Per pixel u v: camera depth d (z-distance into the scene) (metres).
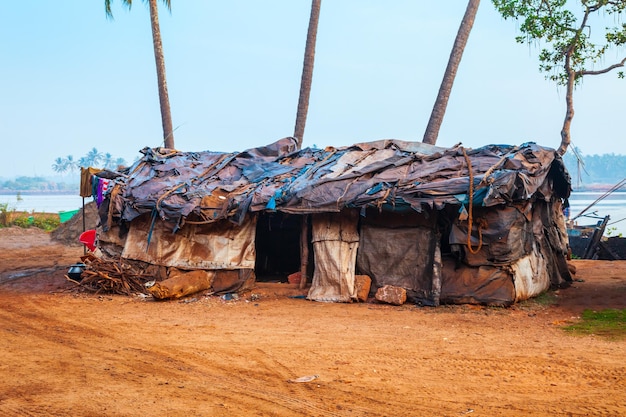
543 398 8.65
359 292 16.48
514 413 8.10
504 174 15.02
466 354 11.01
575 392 8.88
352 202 16.31
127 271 18.05
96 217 30.09
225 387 9.21
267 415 8.09
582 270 20.95
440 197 15.40
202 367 10.27
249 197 17.44
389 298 16.02
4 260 24.58
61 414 8.14
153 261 18.20
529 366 10.19
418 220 16.25
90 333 12.77
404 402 8.55
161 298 16.64
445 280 15.93
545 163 16.77
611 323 13.39
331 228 16.94
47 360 10.64
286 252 21.55
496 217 15.30
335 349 11.45
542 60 23.27
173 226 18.03
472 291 15.66
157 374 9.86
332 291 16.77
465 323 13.78
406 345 11.73
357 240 16.94
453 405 8.41
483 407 8.33
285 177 18.42
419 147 18.59
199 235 18.02
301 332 12.92
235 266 17.70
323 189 16.86
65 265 23.11
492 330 13.05
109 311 15.27
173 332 12.91
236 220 17.50
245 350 11.37
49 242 30.30
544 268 17.11
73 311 15.21
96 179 19.42
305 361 10.64
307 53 27.70
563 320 13.99
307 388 9.16
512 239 15.34
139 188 18.81
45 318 14.32
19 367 10.21
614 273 20.03
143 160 20.47
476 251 15.35
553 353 10.95
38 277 20.44
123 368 10.19
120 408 8.34
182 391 9.02
